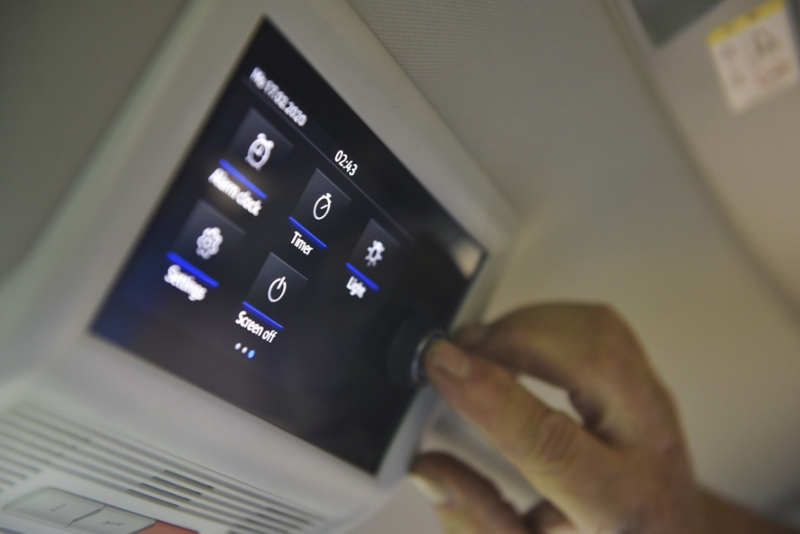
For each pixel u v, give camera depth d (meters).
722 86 0.61
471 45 0.45
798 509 0.95
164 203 0.32
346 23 0.38
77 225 0.29
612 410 0.53
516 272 0.62
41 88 0.35
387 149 0.42
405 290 0.47
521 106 0.50
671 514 0.53
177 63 0.31
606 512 0.51
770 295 0.77
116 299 0.31
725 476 0.91
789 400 0.85
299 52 0.36
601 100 0.55
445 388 0.48
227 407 0.36
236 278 0.36
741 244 0.72
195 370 0.35
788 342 0.81
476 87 0.47
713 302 0.74
